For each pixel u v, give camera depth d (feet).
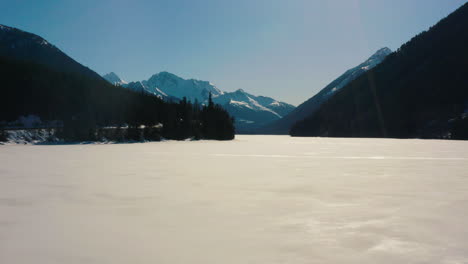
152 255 22.77
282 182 57.31
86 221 31.63
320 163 95.96
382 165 89.61
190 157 121.60
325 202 40.29
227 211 35.63
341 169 79.00
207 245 24.80
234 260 21.79
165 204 39.24
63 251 23.57
